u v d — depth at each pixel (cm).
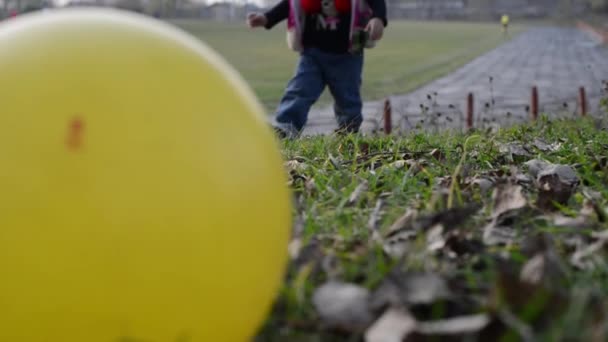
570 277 108
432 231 130
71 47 81
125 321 78
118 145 77
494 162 221
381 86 1036
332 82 344
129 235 76
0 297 75
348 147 257
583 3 5606
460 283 110
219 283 81
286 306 107
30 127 77
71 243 75
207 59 89
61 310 76
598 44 2583
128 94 79
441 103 814
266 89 920
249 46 1875
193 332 81
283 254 92
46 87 79
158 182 77
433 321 98
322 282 117
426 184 183
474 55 1884
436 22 5244
